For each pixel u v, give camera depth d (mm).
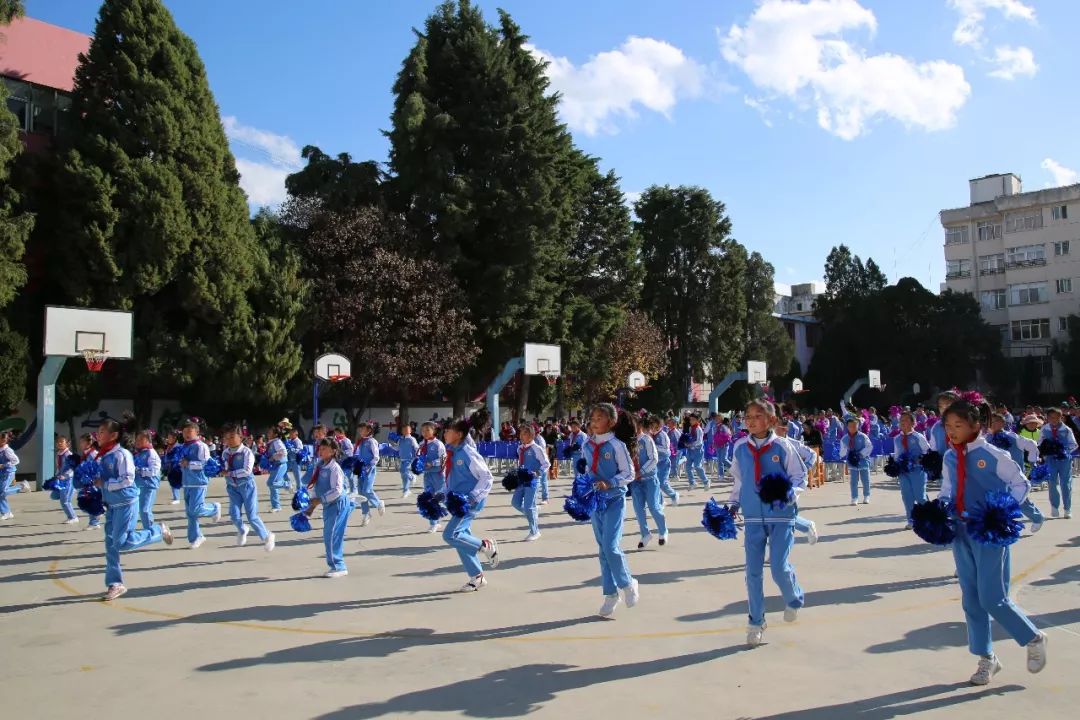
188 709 4891
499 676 5410
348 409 32844
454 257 32188
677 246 48125
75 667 5820
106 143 25906
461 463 8305
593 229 39969
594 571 9133
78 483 8539
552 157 34031
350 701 4980
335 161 33906
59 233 25312
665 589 8047
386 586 8516
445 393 35250
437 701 4949
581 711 4719
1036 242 58344
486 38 34594
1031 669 4938
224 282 27406
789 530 5902
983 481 5082
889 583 8125
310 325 30031
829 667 5434
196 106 28297
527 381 36094
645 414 15141
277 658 5938
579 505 6797
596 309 38406
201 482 11250
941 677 5191
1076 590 7535
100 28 27000
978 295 61031
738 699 4848
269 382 28469
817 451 19406
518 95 33719
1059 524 11898
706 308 48156
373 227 30781
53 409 21969
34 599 8258
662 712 4664
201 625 6992
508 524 13297
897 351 53875
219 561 10266
